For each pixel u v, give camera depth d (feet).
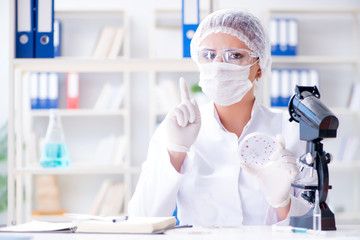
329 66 14.46
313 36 14.51
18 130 7.23
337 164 13.21
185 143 4.69
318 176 4.04
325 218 3.98
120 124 14.21
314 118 4.00
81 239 3.48
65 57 14.05
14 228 4.02
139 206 5.09
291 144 5.53
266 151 4.50
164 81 13.46
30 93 13.03
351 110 13.48
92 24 14.16
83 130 14.16
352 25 14.57
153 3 14.25
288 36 13.19
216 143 5.49
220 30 5.24
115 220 4.01
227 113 5.52
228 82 5.17
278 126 5.61
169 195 5.03
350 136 13.80
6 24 14.26
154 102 13.41
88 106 14.16
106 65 6.65
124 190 13.21
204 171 5.45
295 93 4.35
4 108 14.15
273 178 4.36
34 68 6.99
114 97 13.39
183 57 6.67
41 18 6.60
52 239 3.49
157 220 4.05
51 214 13.14
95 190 14.01
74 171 7.63
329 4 14.60
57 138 7.52
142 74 14.16
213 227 4.24
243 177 5.41
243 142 4.51
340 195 14.29
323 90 14.44
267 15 13.41
